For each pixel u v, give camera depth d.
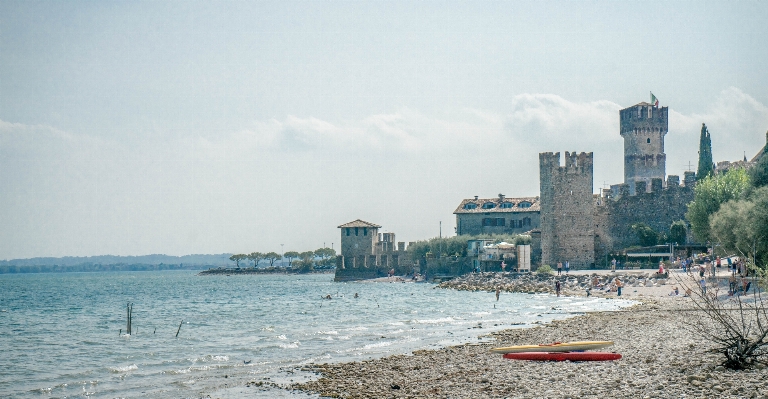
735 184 97.31
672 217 121.44
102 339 54.00
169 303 103.00
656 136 156.38
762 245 66.75
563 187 114.12
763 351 29.70
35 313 85.69
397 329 55.56
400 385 30.39
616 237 122.00
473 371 32.53
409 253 150.88
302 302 95.38
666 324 47.59
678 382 25.80
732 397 23.03
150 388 33.56
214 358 42.34
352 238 155.88
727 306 55.88
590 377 28.25
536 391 26.61
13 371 39.41
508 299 86.81
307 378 34.12
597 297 83.12
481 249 127.94
